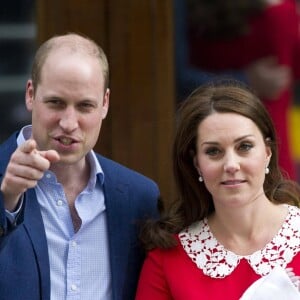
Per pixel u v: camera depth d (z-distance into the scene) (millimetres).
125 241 14836
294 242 14547
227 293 14367
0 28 21500
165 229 14953
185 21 21438
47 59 13852
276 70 21688
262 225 14680
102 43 19859
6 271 14094
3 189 13305
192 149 14711
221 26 21438
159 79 20219
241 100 14281
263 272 14391
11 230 13648
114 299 14664
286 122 22047
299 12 22797
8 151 14711
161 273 14727
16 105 21906
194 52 21609
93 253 14648
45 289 14227
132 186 15102
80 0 19750
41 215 14414
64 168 14492
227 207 14453
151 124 20188
